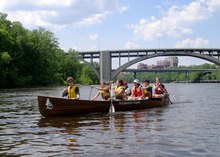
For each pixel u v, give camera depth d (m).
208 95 32.91
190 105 19.47
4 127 10.76
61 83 77.56
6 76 56.91
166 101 19.58
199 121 11.90
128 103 15.57
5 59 53.50
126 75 166.75
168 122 11.63
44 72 70.00
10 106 18.64
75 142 8.22
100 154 7.03
